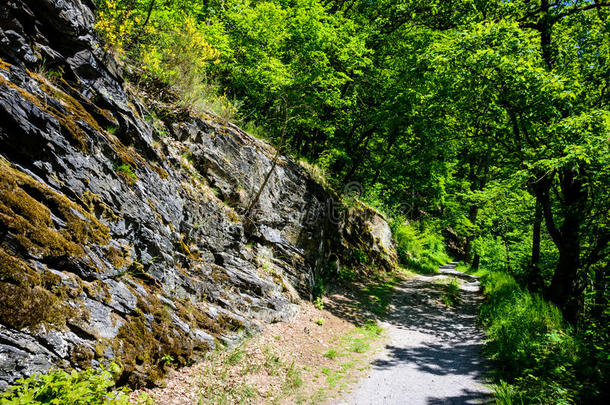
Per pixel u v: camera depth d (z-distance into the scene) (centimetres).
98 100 565
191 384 489
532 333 731
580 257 969
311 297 1034
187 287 619
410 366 718
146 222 559
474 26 930
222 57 1139
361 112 1752
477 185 2420
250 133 1117
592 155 755
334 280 1312
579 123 796
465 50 918
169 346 498
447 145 1623
